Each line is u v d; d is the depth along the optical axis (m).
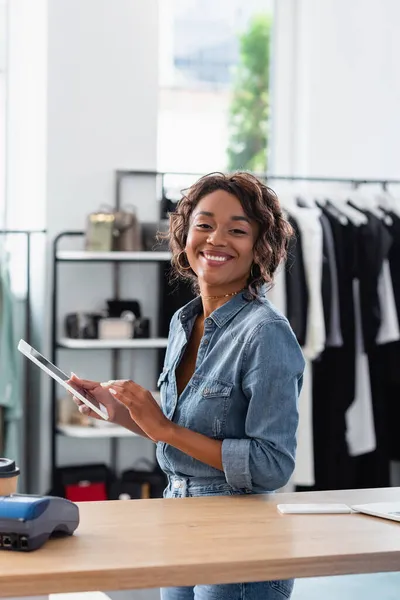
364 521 2.11
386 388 5.34
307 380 4.91
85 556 1.84
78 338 4.86
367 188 5.59
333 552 1.89
